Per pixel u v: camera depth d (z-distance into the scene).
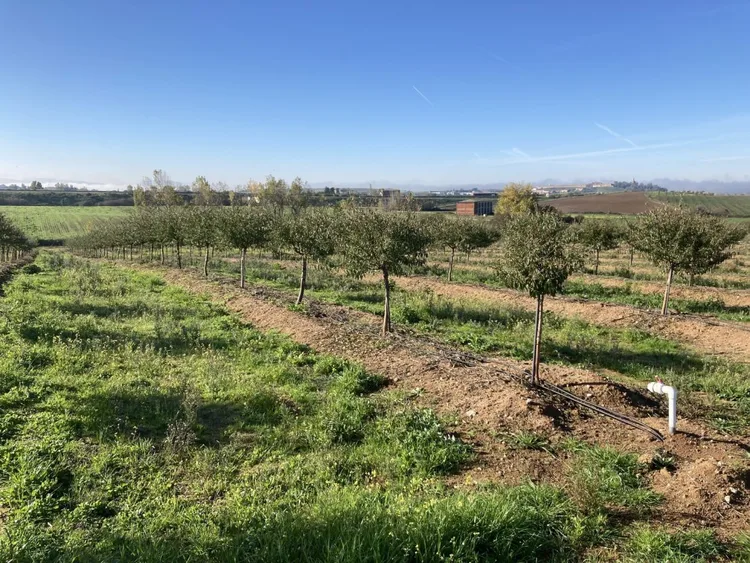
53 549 4.86
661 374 11.15
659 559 4.55
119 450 6.92
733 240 18.11
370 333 13.66
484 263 35.06
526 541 4.75
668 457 6.66
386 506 5.34
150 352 11.60
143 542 4.93
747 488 5.79
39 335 12.38
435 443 7.10
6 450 6.75
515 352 12.58
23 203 135.25
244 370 10.88
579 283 23.42
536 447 7.08
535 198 82.44
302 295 18.31
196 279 25.30
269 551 4.56
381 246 12.97
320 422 7.95
